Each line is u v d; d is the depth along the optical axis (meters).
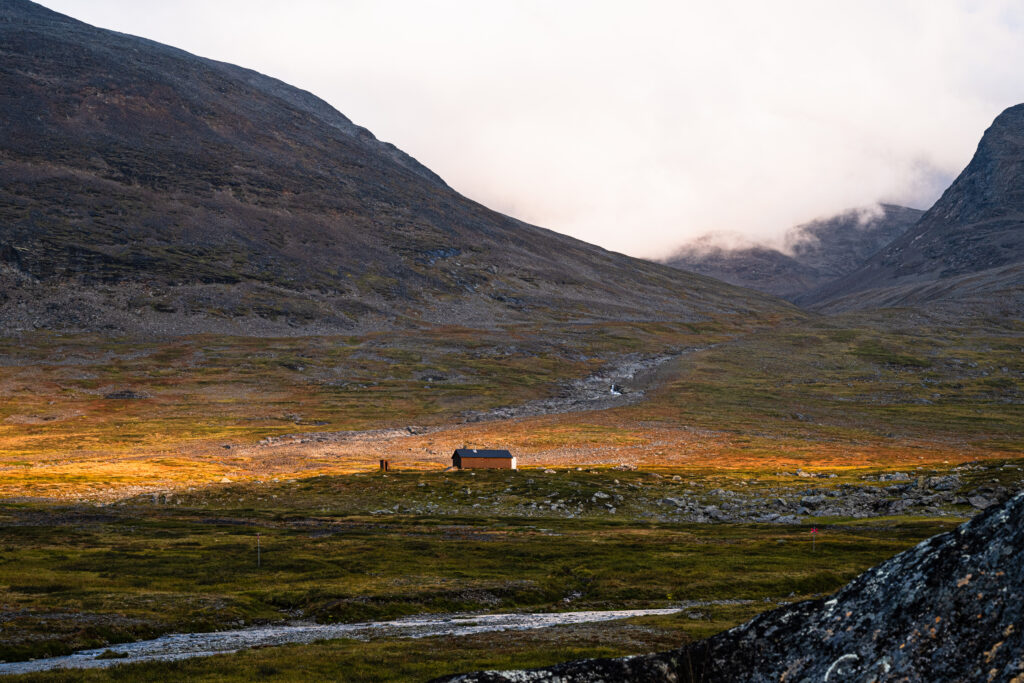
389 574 81.25
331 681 41.91
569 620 62.34
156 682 41.97
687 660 14.18
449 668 44.16
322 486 145.12
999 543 12.43
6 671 44.72
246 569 82.31
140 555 87.81
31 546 91.31
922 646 12.20
